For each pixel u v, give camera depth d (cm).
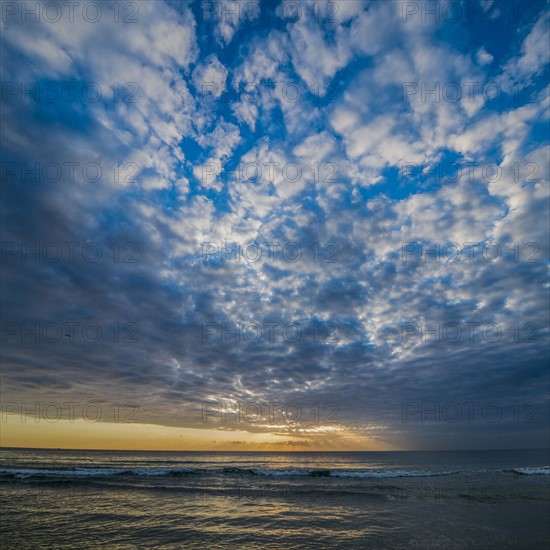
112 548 1051
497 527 1277
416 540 1131
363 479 2662
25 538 1129
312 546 1083
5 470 2866
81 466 3803
